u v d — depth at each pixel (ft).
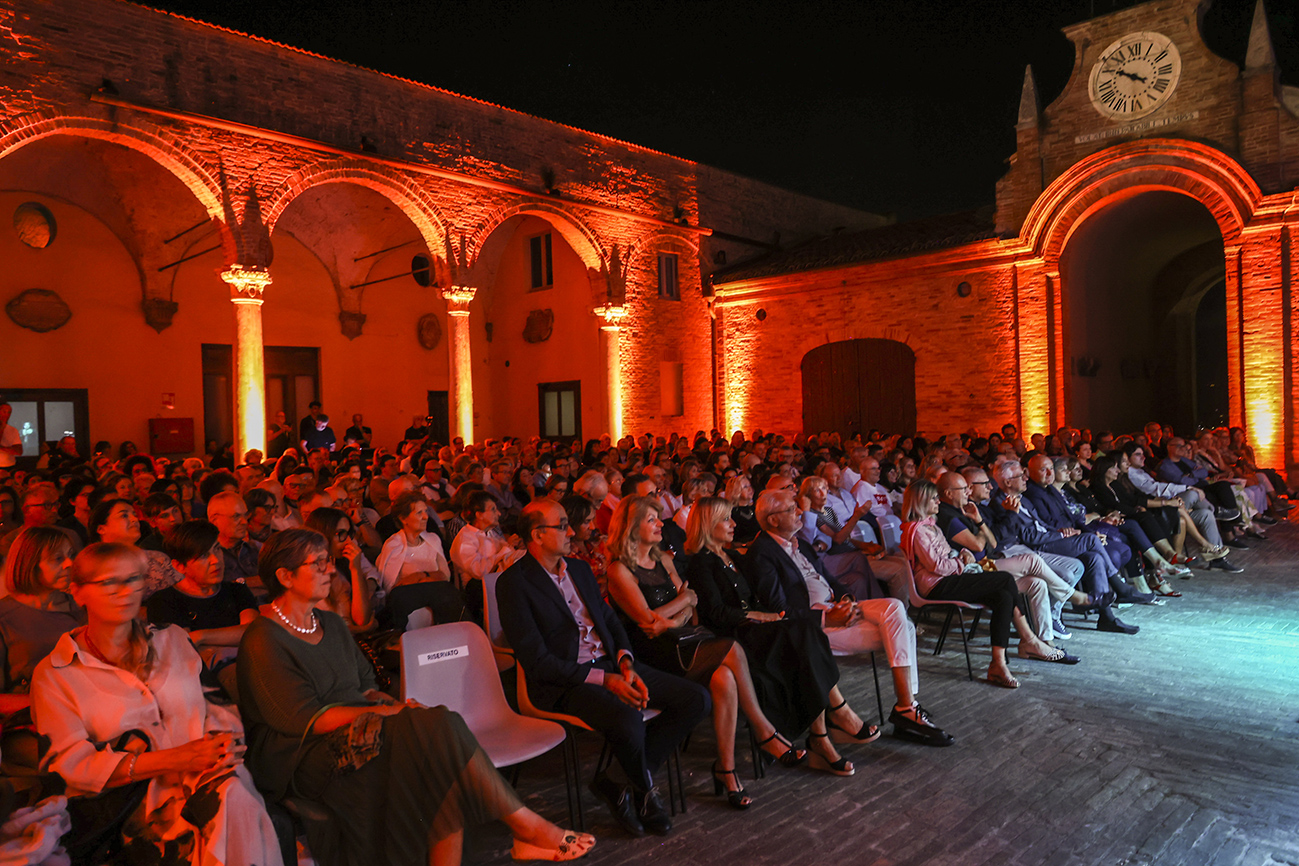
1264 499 41.45
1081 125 52.85
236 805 9.30
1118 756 15.33
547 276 69.82
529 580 13.98
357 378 64.59
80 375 50.80
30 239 48.62
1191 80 48.78
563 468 34.55
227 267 43.01
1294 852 11.87
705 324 70.74
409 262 67.72
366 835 10.36
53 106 36.96
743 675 14.56
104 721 9.84
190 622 14.30
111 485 23.18
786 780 14.74
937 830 12.72
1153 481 32.68
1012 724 17.08
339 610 16.47
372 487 24.70
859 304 62.64
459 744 10.41
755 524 26.73
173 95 40.86
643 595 15.70
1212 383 74.59
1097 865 11.62
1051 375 54.03
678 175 68.80
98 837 9.53
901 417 60.95
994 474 25.27
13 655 11.99
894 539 28.43
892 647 16.34
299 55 45.75
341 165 47.06
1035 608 22.25
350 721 10.59
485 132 54.85
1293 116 45.85
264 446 44.14
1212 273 66.54
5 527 22.06
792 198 80.33
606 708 12.89
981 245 56.03
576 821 13.10
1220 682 19.31
